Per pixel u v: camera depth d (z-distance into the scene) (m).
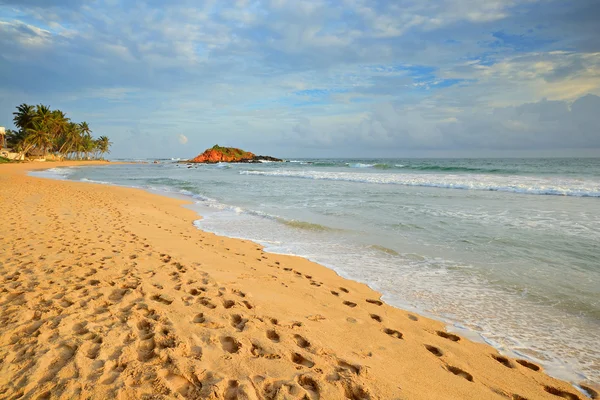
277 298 4.81
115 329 3.49
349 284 5.78
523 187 18.20
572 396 3.11
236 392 2.59
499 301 5.11
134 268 5.70
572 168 38.50
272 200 16.48
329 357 3.28
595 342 4.02
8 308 3.91
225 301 4.48
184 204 15.60
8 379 2.62
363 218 11.41
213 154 108.12
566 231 9.00
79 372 2.73
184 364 2.90
